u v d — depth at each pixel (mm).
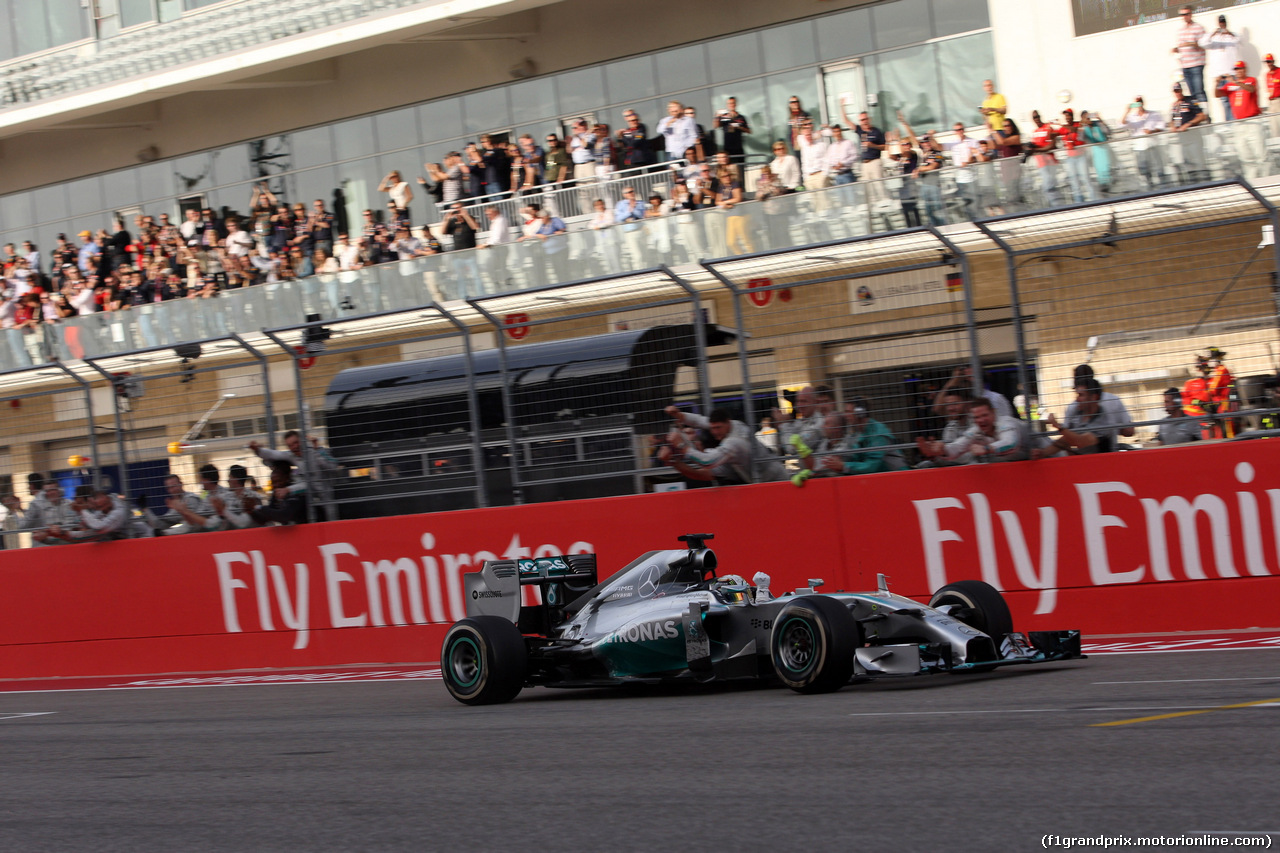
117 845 6973
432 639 17062
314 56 32812
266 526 18203
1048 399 14211
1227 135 20359
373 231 30109
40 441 19469
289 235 31656
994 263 14312
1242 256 13203
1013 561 14266
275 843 6695
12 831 7594
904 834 5723
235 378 18062
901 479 14797
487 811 7027
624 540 16062
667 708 10742
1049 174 21703
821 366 15102
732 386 15648
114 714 14148
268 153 35531
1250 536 13133
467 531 16844
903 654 10242
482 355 16922
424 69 33375
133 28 34750
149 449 18766
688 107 29656
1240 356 13289
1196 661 11039
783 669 10703
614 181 28438
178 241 33500
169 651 18812
